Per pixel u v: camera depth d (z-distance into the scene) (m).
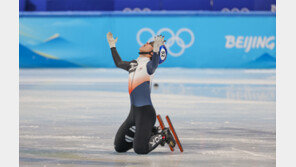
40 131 17.30
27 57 45.22
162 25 44.88
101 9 49.25
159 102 24.94
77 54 45.44
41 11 49.00
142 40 45.00
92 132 17.17
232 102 25.08
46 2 48.94
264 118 20.30
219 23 44.84
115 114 21.27
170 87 31.23
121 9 49.41
